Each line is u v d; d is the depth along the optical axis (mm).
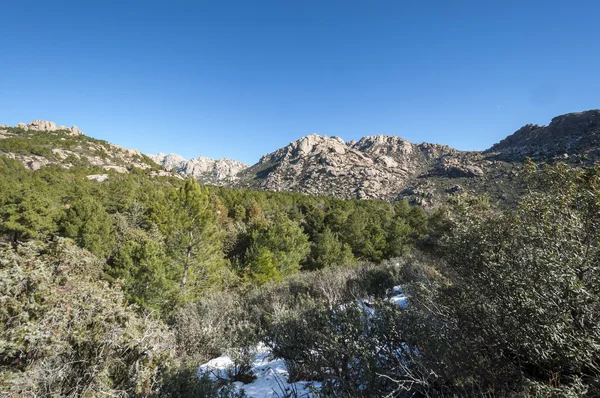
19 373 2830
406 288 4762
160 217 22656
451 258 3600
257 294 9445
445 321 3301
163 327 4094
